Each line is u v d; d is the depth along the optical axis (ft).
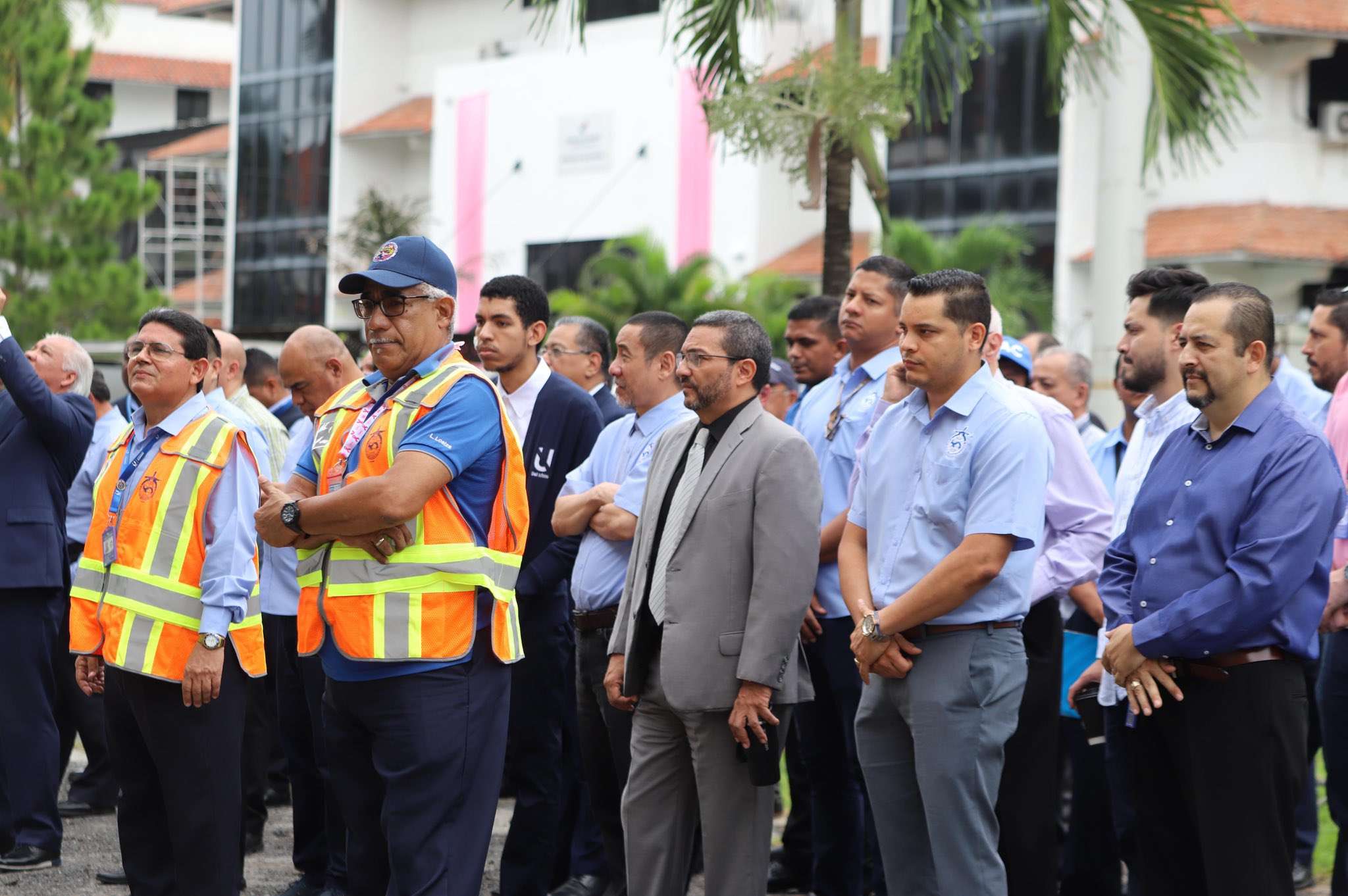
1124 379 16.48
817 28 79.61
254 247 117.91
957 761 14.02
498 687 14.07
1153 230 70.28
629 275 74.38
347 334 71.87
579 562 17.34
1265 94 69.15
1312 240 66.80
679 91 90.38
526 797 17.70
